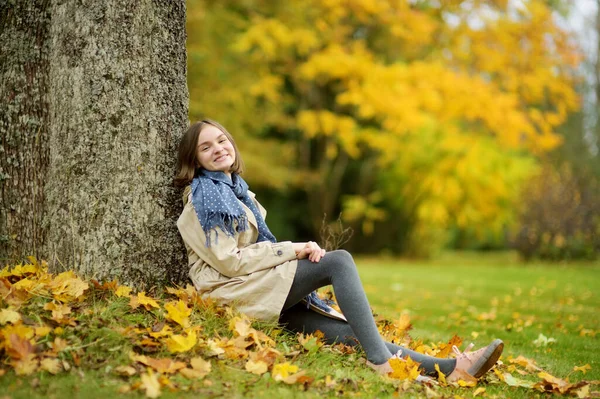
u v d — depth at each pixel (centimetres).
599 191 1326
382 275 934
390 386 238
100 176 271
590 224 1293
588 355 360
